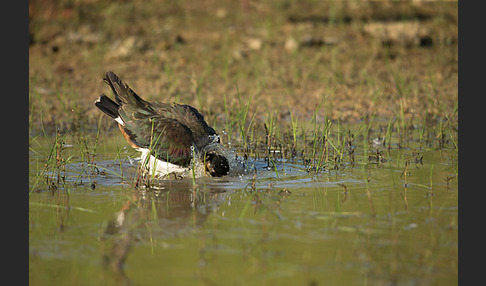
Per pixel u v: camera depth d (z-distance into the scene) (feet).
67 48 83.30
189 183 42.11
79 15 94.79
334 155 46.68
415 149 50.11
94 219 34.55
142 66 76.69
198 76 72.90
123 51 80.23
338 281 27.09
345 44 82.43
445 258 29.19
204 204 37.22
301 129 56.80
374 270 28.07
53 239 31.83
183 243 31.19
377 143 52.34
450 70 73.05
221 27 91.40
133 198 38.47
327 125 48.91
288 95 67.36
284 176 43.24
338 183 41.22
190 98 66.13
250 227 33.12
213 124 57.31
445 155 48.14
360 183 41.09
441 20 88.53
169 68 75.66
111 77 47.98
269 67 75.66
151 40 85.30
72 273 28.12
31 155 48.44
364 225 33.19
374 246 30.50
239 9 100.12
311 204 36.78
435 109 61.93
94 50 82.58
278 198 38.06
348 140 52.54
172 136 44.42
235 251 30.14
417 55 78.84
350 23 90.38
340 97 66.80
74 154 48.96
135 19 95.14
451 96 65.72
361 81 71.00
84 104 65.26
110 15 95.86
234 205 36.96
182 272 28.09
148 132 44.91
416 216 34.47
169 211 35.91
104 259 29.50
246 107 55.67
